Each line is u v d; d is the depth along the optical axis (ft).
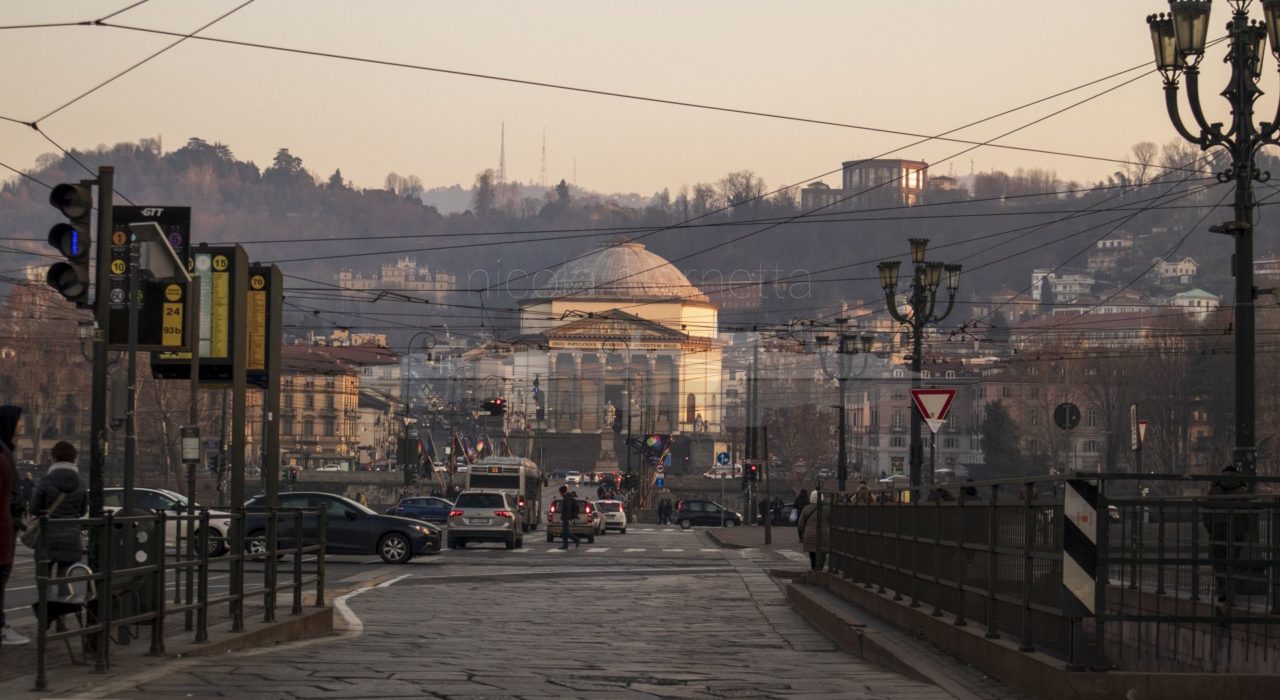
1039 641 37.63
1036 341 315.99
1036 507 37.65
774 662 47.96
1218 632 40.83
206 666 40.01
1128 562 38.06
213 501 311.47
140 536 40.24
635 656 49.21
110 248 55.62
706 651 52.19
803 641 57.77
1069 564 34.24
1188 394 270.05
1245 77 60.44
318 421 393.70
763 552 148.15
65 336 335.06
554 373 399.24
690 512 270.87
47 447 350.23
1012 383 323.78
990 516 42.73
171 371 63.57
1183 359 271.90
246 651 45.70
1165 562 37.91
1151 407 276.21
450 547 156.04
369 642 52.60
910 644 48.32
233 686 36.06
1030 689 36.37
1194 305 429.79
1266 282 245.04
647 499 322.75
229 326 63.05
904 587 57.52
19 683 34.55
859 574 71.72
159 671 38.14
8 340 334.03
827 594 74.49
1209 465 271.28
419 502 196.03
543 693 36.96
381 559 123.54
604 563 123.13
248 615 52.65
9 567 40.14
